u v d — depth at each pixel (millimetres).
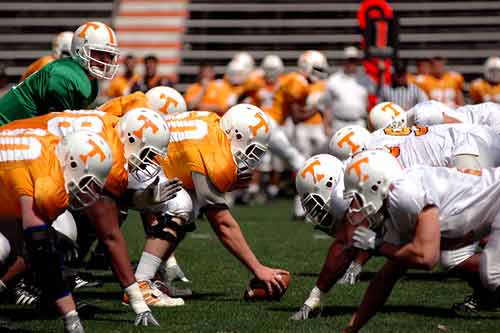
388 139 14836
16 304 14094
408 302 14070
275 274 13977
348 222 11797
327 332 11703
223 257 19312
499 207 11891
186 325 12258
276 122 30062
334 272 12375
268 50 47750
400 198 10602
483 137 14352
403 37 47250
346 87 30656
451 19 46938
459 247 12188
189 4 49000
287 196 39812
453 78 36031
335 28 47531
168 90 15680
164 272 15086
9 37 48250
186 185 13742
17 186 10695
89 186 10961
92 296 14773
